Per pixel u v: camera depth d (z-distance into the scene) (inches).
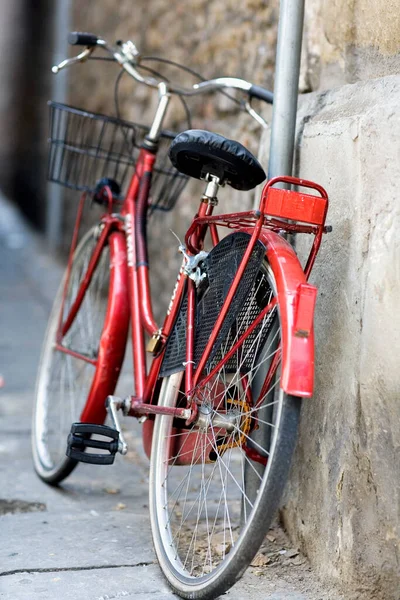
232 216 123.2
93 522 158.1
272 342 126.1
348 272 125.9
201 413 128.7
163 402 141.3
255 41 220.8
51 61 546.0
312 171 139.6
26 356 317.7
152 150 170.1
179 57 285.4
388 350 114.8
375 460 118.3
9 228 629.3
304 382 106.2
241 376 126.4
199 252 138.2
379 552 118.6
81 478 187.9
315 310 136.3
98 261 184.4
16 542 146.6
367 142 122.2
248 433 130.1
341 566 125.1
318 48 159.5
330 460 130.1
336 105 140.8
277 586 131.0
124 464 198.8
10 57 784.9
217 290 127.9
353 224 125.0
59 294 206.1
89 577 133.3
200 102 263.4
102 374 164.7
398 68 132.9
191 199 265.7
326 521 130.7
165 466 142.2
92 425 143.2
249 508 143.6
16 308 402.9
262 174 127.5
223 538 148.4
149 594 128.0
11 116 773.9
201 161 132.1
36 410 196.9
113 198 180.7
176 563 131.7
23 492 177.2
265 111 191.6
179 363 136.9
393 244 115.0
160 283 298.5
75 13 461.4
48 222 543.8
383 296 116.0
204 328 130.6
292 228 122.3
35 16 629.3
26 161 674.8
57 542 147.2
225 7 243.4
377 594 119.3
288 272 112.8
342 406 126.9
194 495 172.9
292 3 139.6
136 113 334.0
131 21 345.7
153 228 308.0
